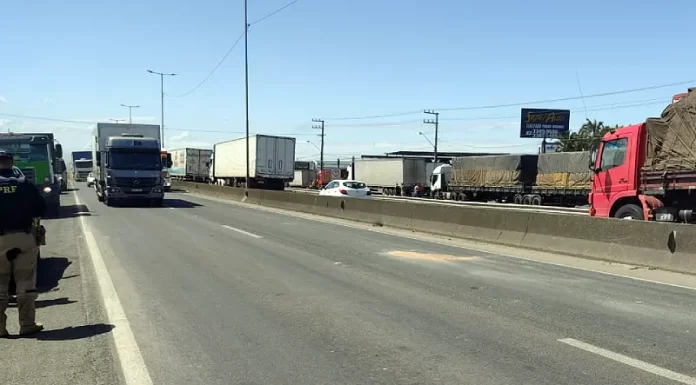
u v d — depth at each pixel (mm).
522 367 4953
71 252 11812
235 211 24547
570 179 37844
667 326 6289
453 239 14906
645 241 10453
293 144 46969
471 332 6023
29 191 5906
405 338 5809
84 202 29594
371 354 5309
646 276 9445
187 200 33688
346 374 4797
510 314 6789
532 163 41969
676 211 12258
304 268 9969
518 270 10000
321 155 93875
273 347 5523
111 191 26109
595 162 14453
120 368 4945
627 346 5547
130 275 9227
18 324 6355
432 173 53312
